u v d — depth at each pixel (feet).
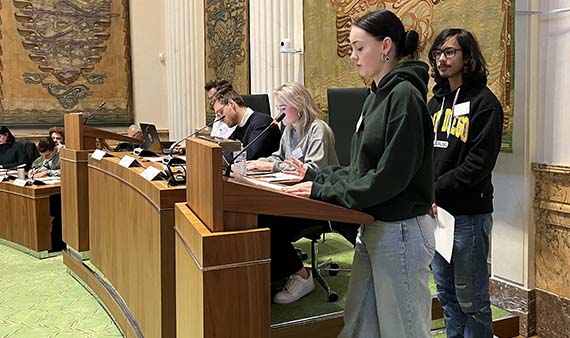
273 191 4.97
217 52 20.57
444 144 7.22
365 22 5.27
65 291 11.84
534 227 8.93
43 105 23.00
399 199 5.25
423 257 5.37
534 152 8.81
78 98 23.66
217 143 5.28
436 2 10.63
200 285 4.82
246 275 4.88
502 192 9.29
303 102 9.78
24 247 15.23
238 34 19.02
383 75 5.35
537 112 8.74
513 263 9.20
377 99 5.24
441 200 7.00
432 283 9.88
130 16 24.53
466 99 7.06
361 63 5.37
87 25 23.68
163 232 7.21
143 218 8.07
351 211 5.16
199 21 22.33
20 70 22.57
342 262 11.25
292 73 16.46
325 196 5.23
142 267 8.20
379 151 5.08
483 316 7.05
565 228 8.45
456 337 7.54
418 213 5.35
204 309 4.76
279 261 9.02
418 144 4.94
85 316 10.34
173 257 7.27
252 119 11.94
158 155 11.16
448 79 7.35
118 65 24.34
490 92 6.98
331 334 8.28
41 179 15.92
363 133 5.23
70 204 12.80
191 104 22.65
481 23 9.52
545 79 8.61
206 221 5.05
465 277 6.98
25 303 11.07
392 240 5.26
